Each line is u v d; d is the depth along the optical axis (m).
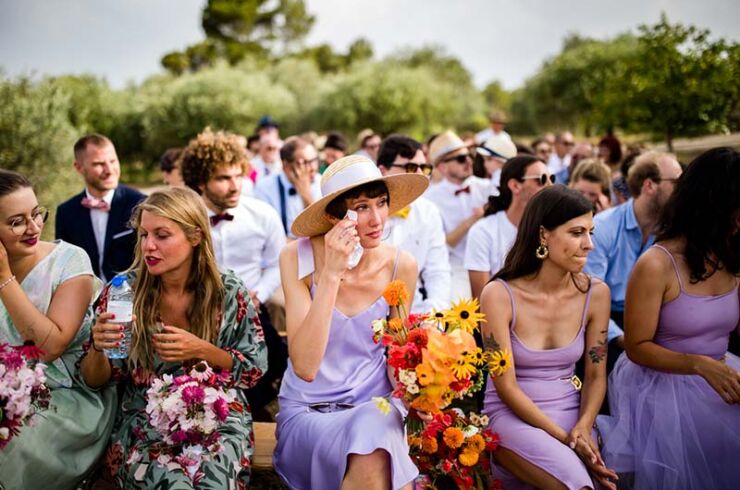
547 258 3.02
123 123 32.84
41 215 2.88
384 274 3.10
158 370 2.91
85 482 3.02
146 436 2.77
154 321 2.89
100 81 34.50
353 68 36.91
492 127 13.47
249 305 3.05
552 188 3.01
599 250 4.14
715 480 2.95
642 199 4.08
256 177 10.09
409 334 2.58
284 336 5.01
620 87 11.91
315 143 12.52
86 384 2.98
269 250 4.79
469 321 2.62
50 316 2.88
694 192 2.93
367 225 2.92
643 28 10.82
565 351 3.06
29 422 2.54
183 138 32.06
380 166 4.85
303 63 42.19
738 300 3.07
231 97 32.47
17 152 11.20
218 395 2.63
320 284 2.79
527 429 2.89
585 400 3.04
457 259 5.39
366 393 3.02
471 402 4.44
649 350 3.02
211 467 2.62
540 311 3.07
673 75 10.30
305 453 2.80
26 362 2.56
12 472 2.61
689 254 2.95
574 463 2.74
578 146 9.21
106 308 2.82
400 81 33.00
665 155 4.07
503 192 4.37
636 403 3.10
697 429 2.96
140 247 2.89
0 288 2.71
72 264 2.99
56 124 11.66
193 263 2.92
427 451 2.80
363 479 2.51
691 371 2.88
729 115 10.08
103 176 4.85
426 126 33.41
